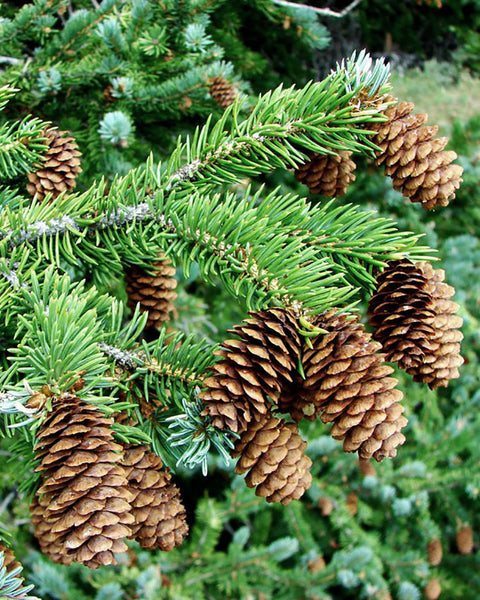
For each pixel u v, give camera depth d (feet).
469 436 2.53
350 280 1.14
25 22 1.55
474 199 3.21
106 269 1.22
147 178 1.17
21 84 1.56
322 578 2.22
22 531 2.19
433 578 2.41
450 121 4.74
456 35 4.96
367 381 1.01
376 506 2.54
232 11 2.20
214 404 1.00
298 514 2.38
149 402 1.12
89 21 1.62
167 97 1.70
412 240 1.11
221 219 1.12
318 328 1.03
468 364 2.83
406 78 4.89
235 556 2.23
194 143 1.17
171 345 1.11
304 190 2.80
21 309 1.09
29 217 1.16
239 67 2.31
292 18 2.17
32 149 1.22
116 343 1.12
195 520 2.61
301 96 1.13
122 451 1.04
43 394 1.00
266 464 1.00
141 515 1.03
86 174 1.69
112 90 1.63
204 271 1.11
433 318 1.07
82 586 2.35
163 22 1.72
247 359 1.01
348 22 4.21
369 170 2.92
